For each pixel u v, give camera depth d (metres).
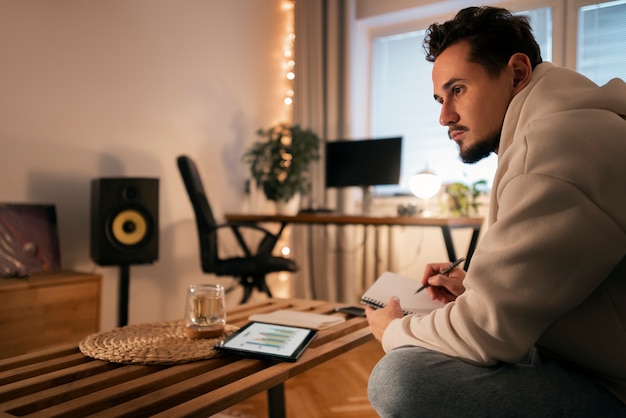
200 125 3.24
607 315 0.73
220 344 0.98
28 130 2.38
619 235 0.68
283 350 0.96
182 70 3.13
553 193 0.70
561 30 3.02
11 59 2.32
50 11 2.46
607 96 0.79
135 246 2.44
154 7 2.96
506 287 0.71
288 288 3.92
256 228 2.72
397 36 3.74
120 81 2.78
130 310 2.84
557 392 0.73
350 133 3.55
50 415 0.67
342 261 3.47
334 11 3.59
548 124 0.75
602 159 0.70
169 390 0.76
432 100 3.58
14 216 2.25
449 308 0.81
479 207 3.17
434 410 0.76
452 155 3.47
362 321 1.30
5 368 0.92
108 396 0.74
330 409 1.89
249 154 3.36
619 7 2.89
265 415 1.80
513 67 0.89
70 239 2.54
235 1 3.50
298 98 3.77
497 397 0.73
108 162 2.72
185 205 3.13
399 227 3.39
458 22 0.93
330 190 3.51
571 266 0.68
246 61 3.58
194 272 3.19
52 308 2.03
